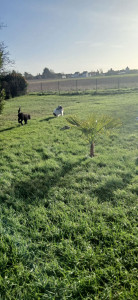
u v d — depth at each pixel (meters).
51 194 4.02
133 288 2.05
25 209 3.60
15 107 18.97
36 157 6.22
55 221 3.26
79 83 51.62
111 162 5.35
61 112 12.91
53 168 5.27
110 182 4.27
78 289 2.10
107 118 5.75
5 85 29.22
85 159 5.75
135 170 4.75
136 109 12.88
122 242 2.70
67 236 2.88
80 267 2.37
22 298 2.06
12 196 4.01
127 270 2.30
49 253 2.58
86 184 4.29
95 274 2.24
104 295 2.02
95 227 2.97
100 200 3.70
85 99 21.38
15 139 8.34
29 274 2.31
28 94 32.59
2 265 2.46
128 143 6.96
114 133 8.16
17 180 4.70
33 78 96.56
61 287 2.14
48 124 10.82
